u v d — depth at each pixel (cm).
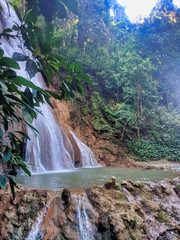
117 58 1933
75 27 1645
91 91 1443
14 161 110
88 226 262
